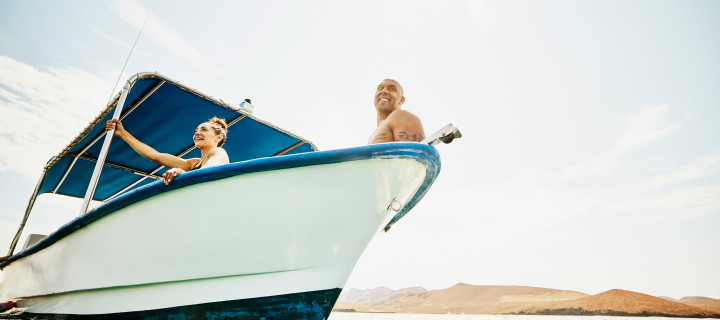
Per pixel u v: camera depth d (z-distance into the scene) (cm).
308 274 188
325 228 187
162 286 192
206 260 185
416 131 220
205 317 185
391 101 268
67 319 224
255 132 432
